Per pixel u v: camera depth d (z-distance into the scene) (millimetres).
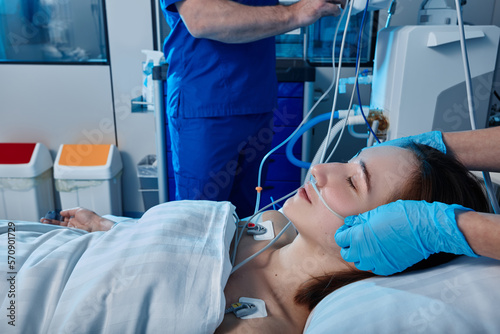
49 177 2740
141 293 843
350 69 2568
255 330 850
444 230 718
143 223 1050
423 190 892
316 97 2559
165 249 921
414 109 1252
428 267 899
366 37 2537
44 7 2600
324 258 1003
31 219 2609
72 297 861
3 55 2664
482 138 973
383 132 1348
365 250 812
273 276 1027
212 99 1578
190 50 1550
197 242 971
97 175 2539
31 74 2654
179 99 1594
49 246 1001
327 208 933
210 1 1354
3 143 2660
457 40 1173
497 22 2498
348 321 773
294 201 996
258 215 1332
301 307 986
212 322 816
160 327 825
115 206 2682
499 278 793
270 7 1372
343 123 1359
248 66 1592
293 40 2586
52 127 2748
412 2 2459
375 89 1413
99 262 916
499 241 675
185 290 857
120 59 2639
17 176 2527
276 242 1160
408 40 1190
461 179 911
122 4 2551
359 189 925
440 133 1010
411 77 1222
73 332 815
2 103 2695
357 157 995
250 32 1388
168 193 2225
